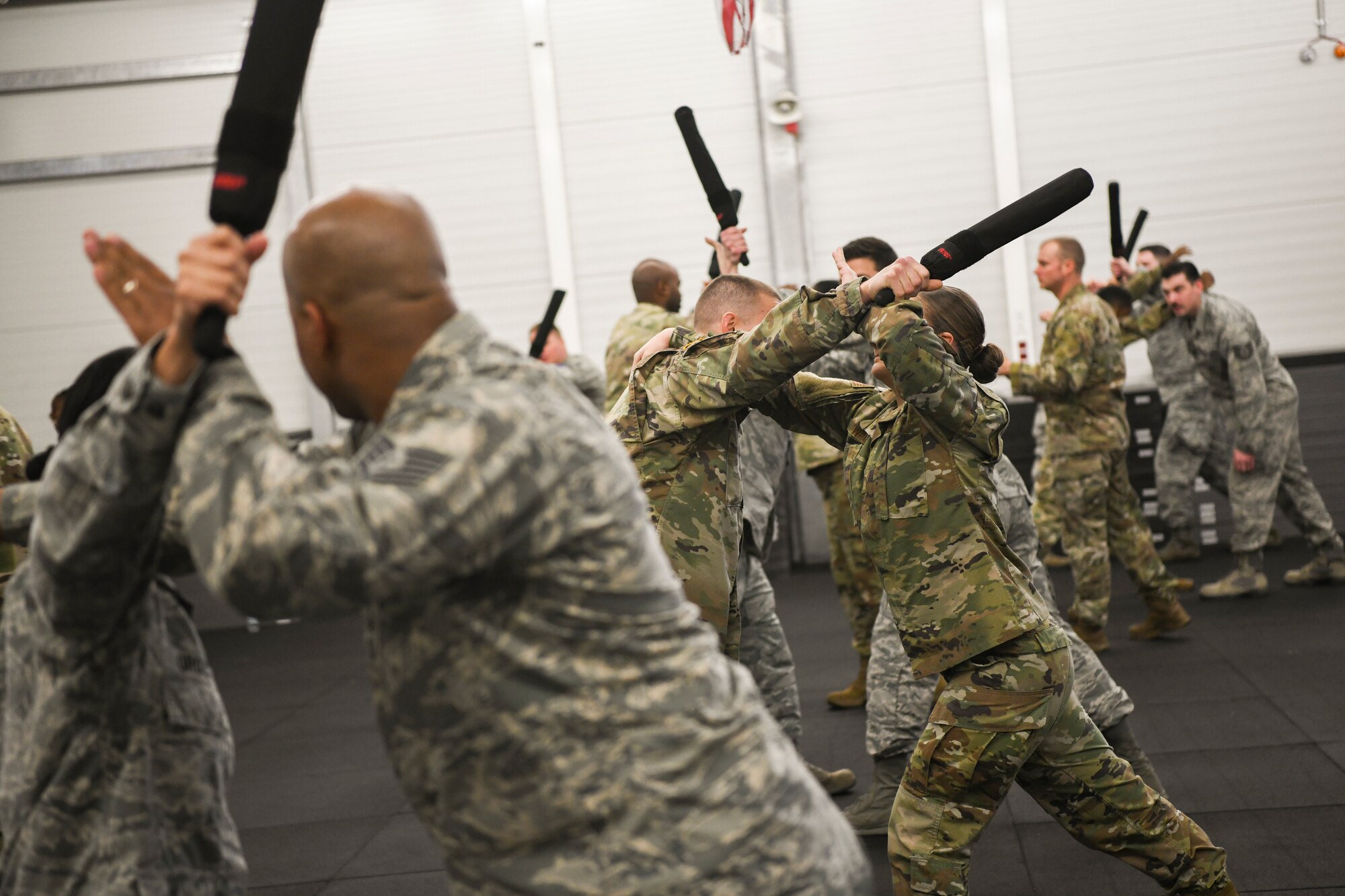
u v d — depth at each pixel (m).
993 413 2.21
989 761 2.10
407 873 3.23
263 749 4.68
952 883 2.13
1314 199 8.05
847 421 2.36
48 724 1.34
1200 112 8.11
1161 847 2.18
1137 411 7.46
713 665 1.19
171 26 8.50
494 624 1.10
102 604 1.24
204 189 8.58
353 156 8.57
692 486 2.31
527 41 8.48
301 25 1.12
